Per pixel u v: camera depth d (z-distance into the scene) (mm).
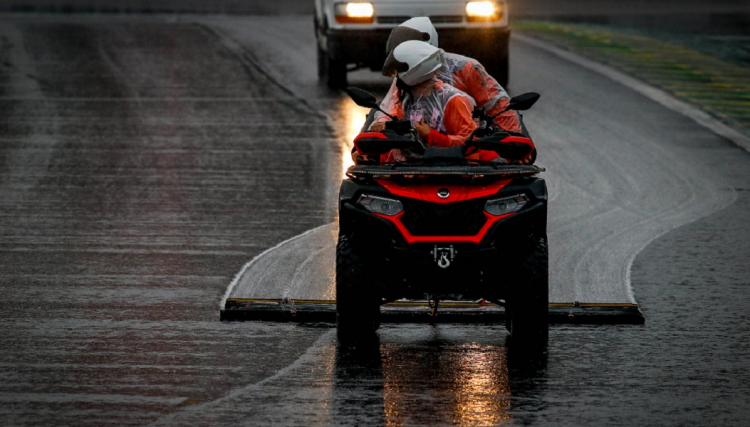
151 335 28703
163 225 40562
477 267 26188
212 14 117562
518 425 22469
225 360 26734
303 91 68875
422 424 22500
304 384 25000
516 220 26297
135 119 60812
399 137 26734
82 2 128750
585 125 59344
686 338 28672
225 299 31719
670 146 54938
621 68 77375
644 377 25609
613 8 127688
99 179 47938
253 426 22438
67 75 74625
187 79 73250
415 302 31547
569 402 23875
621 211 43000
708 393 24547
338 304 27188
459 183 26594
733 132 58469
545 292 26797
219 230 39844
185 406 23594
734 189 46875
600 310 30375
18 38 92375
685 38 94375
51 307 31094
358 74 75875
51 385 24906
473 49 64562
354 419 22781
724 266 35656
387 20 64375
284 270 34656
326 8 66312
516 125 29109
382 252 26641
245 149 53781
